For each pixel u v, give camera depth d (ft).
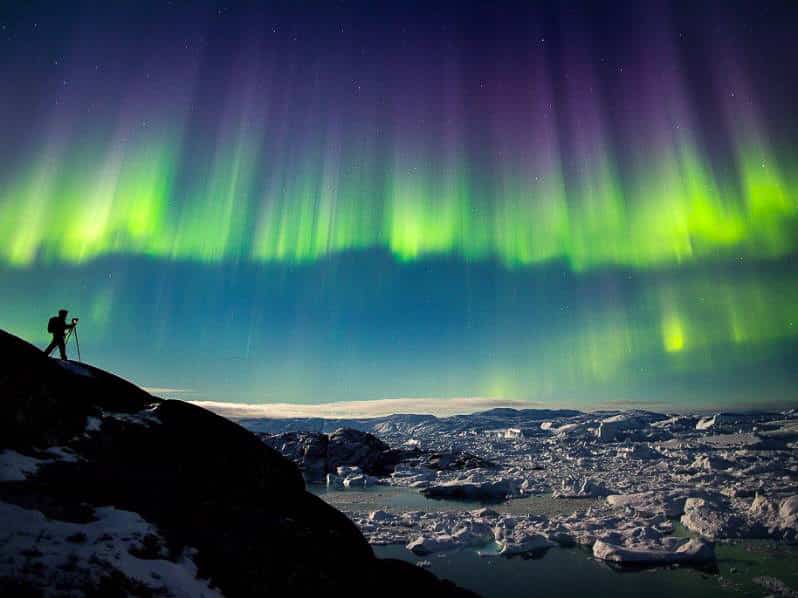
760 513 100.73
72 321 53.52
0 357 35.32
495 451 389.80
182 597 22.71
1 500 24.93
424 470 227.20
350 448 250.16
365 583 34.53
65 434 35.45
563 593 62.59
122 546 24.39
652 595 61.26
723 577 67.82
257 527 33.06
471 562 76.74
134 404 45.85
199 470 39.22
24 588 18.38
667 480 183.21
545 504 137.39
